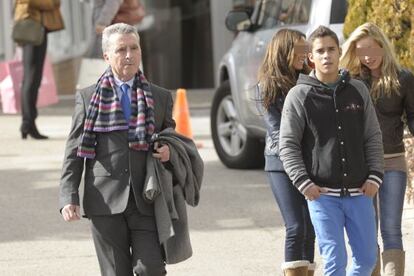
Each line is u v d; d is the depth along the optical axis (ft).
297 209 48.65
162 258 43.57
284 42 49.01
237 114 84.69
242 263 58.90
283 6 78.43
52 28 105.91
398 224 50.14
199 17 156.04
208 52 155.22
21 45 106.42
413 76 49.37
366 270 45.57
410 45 62.08
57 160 94.02
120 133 43.06
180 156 43.73
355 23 64.64
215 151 94.79
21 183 83.20
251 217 69.87
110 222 43.24
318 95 44.57
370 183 44.78
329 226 44.52
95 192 43.16
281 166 48.78
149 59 157.17
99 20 92.79
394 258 49.93
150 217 43.24
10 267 58.75
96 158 43.24
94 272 57.62
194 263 59.00
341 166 44.37
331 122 44.45
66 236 65.72
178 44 157.79
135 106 43.21
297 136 44.68
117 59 43.06
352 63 49.52
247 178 83.61
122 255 43.65
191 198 44.29
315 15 72.13
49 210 73.15
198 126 118.42
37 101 114.21
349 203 44.75
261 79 49.44
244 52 83.25
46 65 118.01
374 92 49.03
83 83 93.66
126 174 42.88
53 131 115.14
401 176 50.01
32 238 65.36
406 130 61.52
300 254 48.55
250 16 84.69
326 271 44.78
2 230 67.62
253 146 86.02
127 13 94.73
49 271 57.88
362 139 44.91
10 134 112.78
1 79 116.26
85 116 43.32
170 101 44.27
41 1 103.91
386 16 63.05
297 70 49.19
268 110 49.21
